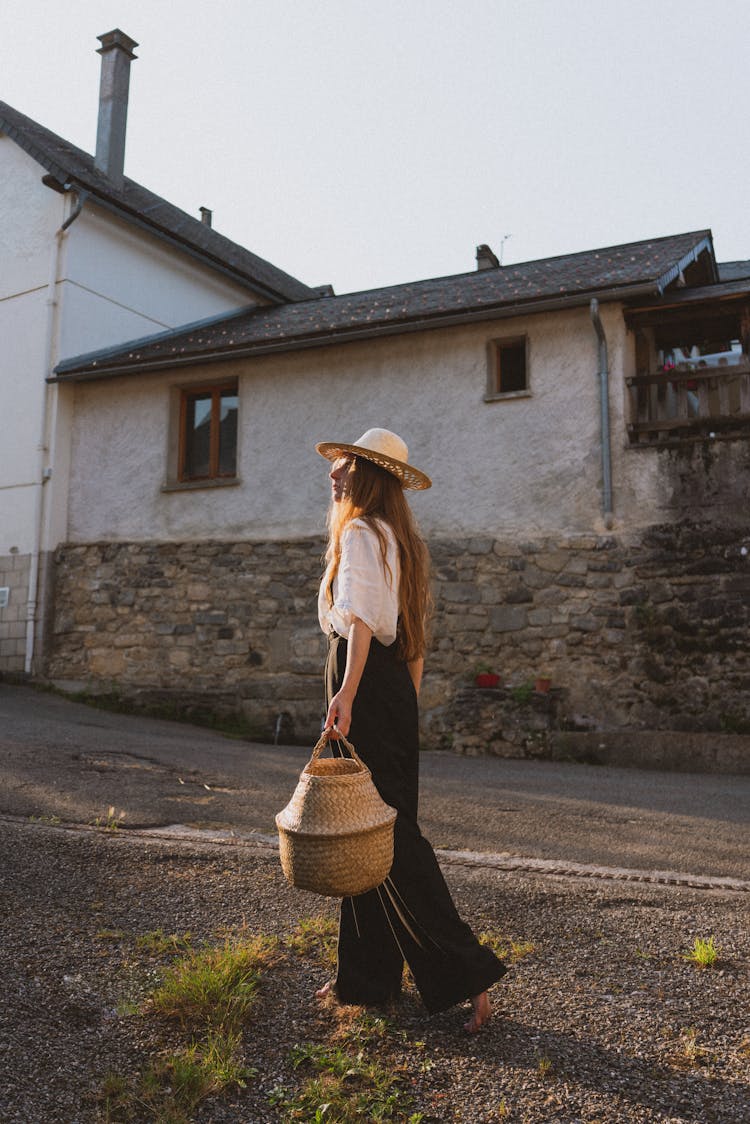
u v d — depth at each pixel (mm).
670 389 11734
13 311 13055
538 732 9188
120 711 11312
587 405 9992
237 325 13422
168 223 14711
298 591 11141
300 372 11500
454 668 10156
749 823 5434
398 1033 2408
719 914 3326
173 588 11789
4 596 12617
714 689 9055
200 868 3639
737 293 9422
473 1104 2117
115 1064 2250
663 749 8602
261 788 5977
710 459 9383
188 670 11547
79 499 12570
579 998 2631
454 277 13484
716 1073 2232
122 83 14688
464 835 4875
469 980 2379
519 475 10219
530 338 10344
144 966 2754
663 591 9391
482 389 10531
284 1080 2217
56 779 5629
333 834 2150
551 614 9844
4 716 9094
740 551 9117
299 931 3051
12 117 13820
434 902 2418
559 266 11984
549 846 4656
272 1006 2549
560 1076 2219
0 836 3863
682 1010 2555
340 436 11180
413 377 10883
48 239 12883
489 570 10188
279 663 11086
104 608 12125
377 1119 2055
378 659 2482
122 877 3492
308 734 10719
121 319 13516
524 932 3121
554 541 9945
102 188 13039
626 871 3926
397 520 2553
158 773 6246
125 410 12461
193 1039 2365
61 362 12625
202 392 12383
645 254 11195
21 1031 2336
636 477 9672
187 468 12352
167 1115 2041
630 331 10188
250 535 11508
